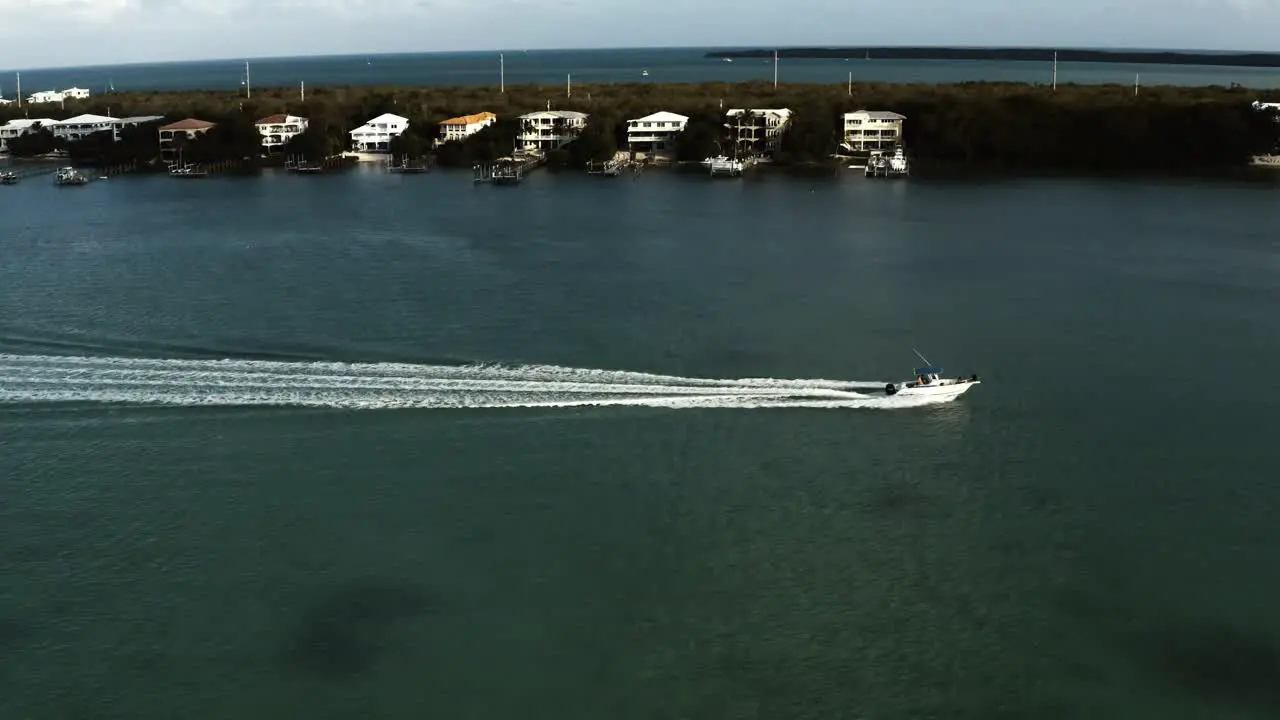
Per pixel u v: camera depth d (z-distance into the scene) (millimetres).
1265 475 82438
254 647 62906
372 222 183750
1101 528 75250
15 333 111312
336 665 61531
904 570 70500
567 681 60500
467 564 70875
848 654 62844
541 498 78875
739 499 78938
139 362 102062
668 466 83688
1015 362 106438
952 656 62688
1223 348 111062
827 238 168250
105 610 65938
